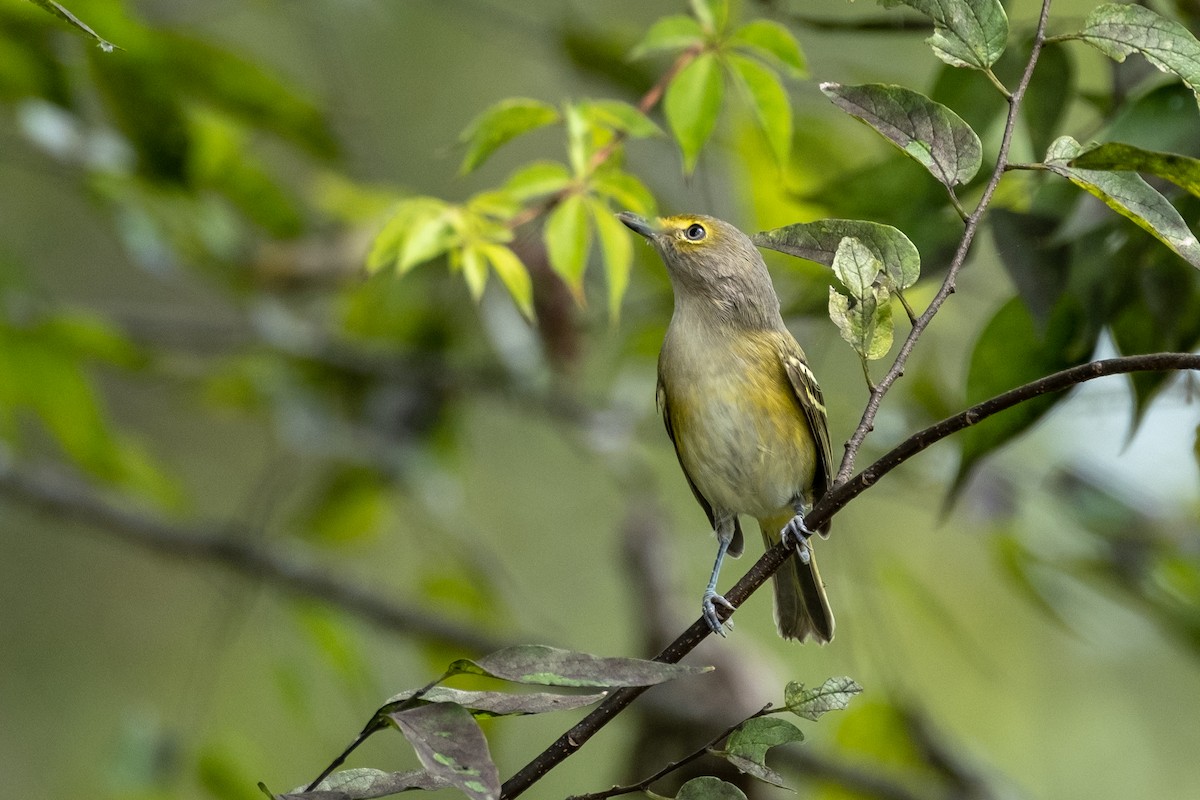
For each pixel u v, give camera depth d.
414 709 4.45
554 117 7.34
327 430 12.78
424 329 12.91
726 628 5.13
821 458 8.74
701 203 11.56
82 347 11.74
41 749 14.29
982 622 14.59
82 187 11.70
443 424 13.02
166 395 16.16
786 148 7.39
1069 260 6.53
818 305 7.69
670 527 12.10
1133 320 6.81
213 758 10.59
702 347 8.52
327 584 11.81
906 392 11.99
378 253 7.17
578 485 15.52
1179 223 4.57
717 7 7.35
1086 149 4.60
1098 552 11.28
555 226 7.29
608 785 11.09
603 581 15.21
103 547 15.38
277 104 11.08
